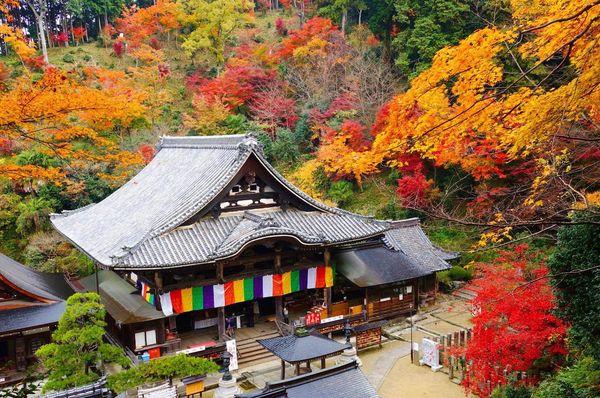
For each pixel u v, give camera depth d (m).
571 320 11.84
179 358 15.71
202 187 23.89
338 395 13.64
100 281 26.73
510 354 13.84
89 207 31.84
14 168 10.55
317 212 25.75
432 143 8.20
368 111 38.00
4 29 11.14
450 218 8.28
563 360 14.07
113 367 21.08
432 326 25.36
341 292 26.84
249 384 19.44
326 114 41.75
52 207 37.31
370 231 25.22
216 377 19.89
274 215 24.52
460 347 19.30
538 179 10.48
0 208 37.19
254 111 48.56
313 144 45.19
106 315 24.41
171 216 22.33
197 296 21.14
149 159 39.94
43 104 8.98
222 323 21.91
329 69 45.91
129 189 31.41
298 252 23.72
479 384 16.89
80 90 9.50
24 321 18.67
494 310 14.26
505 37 6.85
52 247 34.16
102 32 63.97
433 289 28.34
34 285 21.83
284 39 55.59
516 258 17.23
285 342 18.09
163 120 48.53
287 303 25.80
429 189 31.06
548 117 6.27
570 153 10.41
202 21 61.12
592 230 10.89
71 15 64.69
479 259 29.23
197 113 47.22
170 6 59.38
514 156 9.35
